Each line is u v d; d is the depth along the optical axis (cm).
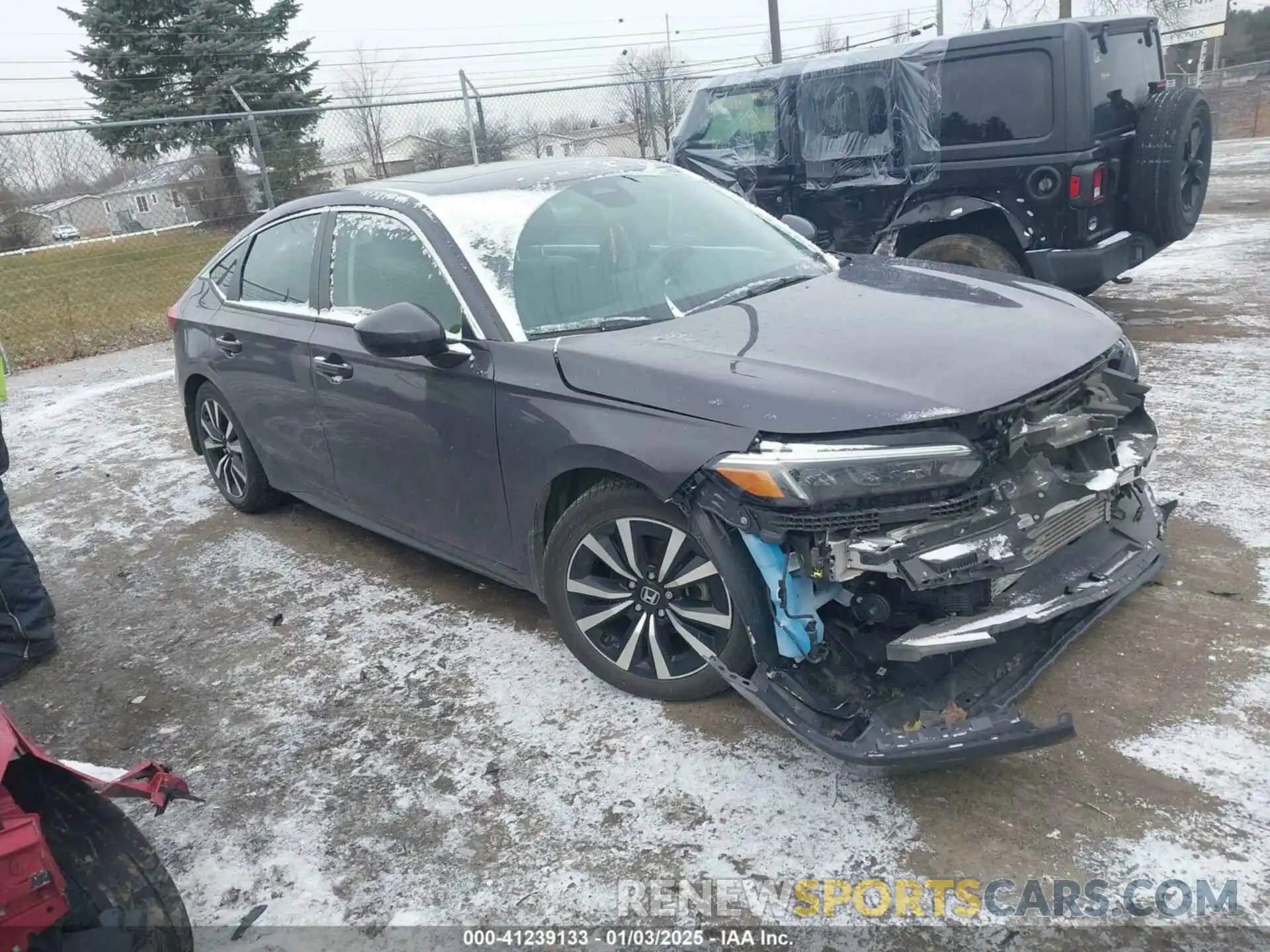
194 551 486
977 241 656
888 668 263
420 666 354
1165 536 370
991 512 255
